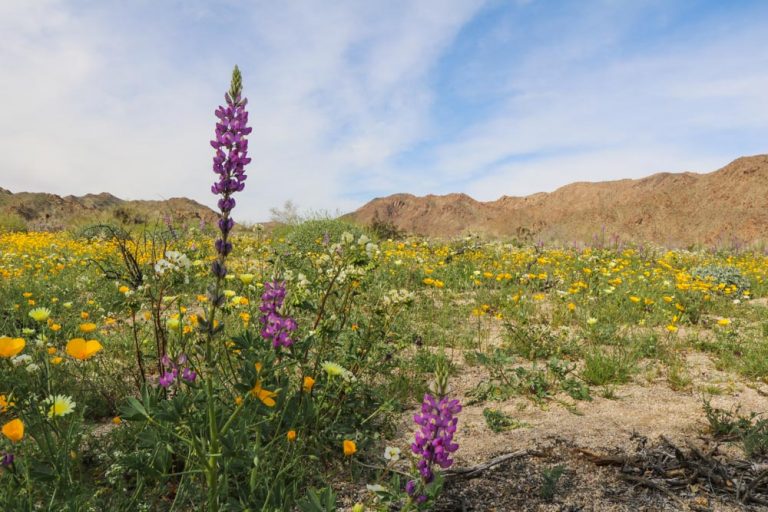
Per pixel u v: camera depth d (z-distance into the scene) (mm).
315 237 11078
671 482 2652
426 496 1713
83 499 1994
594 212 80000
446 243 14094
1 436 2459
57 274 7953
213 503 1909
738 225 69375
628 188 93562
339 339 3473
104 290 6090
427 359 4355
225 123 1880
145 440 2096
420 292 7230
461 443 3096
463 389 4039
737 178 76438
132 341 4359
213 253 7797
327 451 2701
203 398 2156
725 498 2527
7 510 1856
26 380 2895
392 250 10688
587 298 6926
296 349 2582
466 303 6828
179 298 2873
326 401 2947
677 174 86125
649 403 3781
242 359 2441
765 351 4875
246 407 2344
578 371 4465
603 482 2654
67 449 2209
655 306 6711
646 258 13141
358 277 3229
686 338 5574
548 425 3336
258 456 2084
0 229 19562
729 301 7727
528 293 7539
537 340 4996
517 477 2686
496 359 4117
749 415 3518
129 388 3477
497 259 10992
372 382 3668
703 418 3473
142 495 2240
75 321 4871
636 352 4855
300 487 2412
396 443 3049
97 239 11391
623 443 3047
